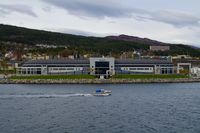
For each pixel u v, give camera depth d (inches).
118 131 3902.6
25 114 5054.1
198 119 4621.1
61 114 5054.1
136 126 4163.4
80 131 3909.9
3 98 6998.0
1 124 4279.0
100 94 7682.1
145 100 6825.8
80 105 6008.9
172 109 5551.2
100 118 4702.3
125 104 6176.2
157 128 4055.1
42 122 4419.3
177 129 4001.0
